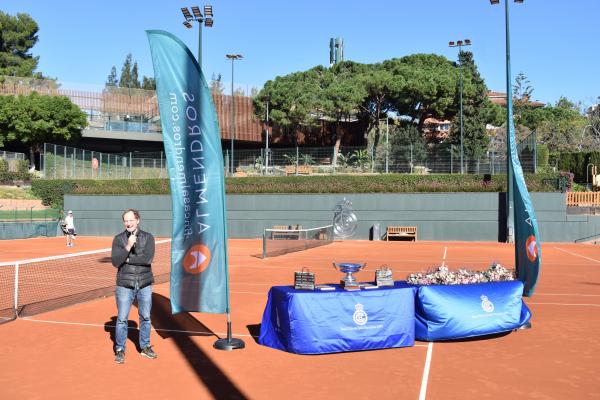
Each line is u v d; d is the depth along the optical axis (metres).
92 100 62.25
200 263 8.46
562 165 55.03
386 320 8.35
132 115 64.12
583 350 8.29
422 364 7.55
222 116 61.78
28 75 78.00
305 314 8.05
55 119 54.34
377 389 6.53
